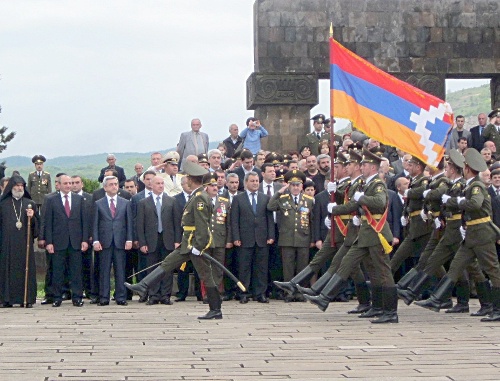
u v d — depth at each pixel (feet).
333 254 64.75
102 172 94.79
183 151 89.45
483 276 62.59
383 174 77.61
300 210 72.84
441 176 63.82
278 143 107.96
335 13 108.78
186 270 72.84
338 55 64.03
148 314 64.13
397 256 66.85
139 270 73.10
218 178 73.72
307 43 108.47
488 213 60.34
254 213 72.69
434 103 64.34
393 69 109.19
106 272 70.95
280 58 108.27
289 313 64.69
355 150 62.54
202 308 67.92
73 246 70.54
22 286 70.33
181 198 72.95
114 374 42.52
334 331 55.67
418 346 50.11
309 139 94.94
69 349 49.19
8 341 51.90
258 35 108.06
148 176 73.46
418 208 66.03
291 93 107.76
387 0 109.19
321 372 43.04
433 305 61.31
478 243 60.03
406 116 64.08
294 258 72.79
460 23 109.60
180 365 44.70
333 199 62.69
